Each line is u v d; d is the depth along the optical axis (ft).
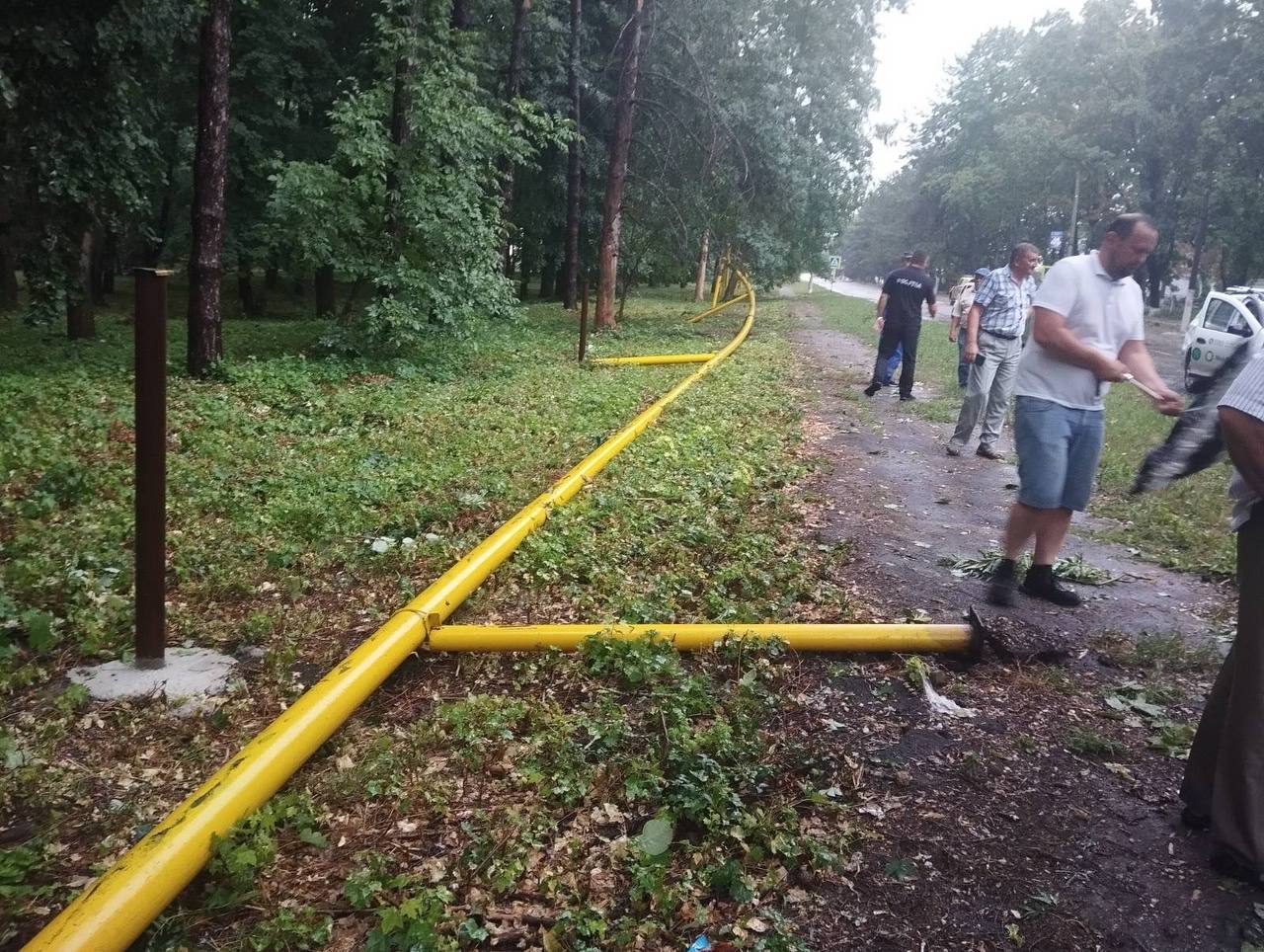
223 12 36.86
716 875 9.11
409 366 43.11
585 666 13.65
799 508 22.84
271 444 27.89
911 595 17.13
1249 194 108.06
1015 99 171.53
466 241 44.78
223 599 16.19
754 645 13.99
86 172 40.75
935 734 12.10
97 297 80.74
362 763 11.09
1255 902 9.04
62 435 27.43
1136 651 14.66
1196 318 49.70
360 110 42.50
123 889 8.26
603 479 24.54
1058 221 181.57
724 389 40.98
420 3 44.83
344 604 16.24
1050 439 15.67
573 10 76.13
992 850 9.73
